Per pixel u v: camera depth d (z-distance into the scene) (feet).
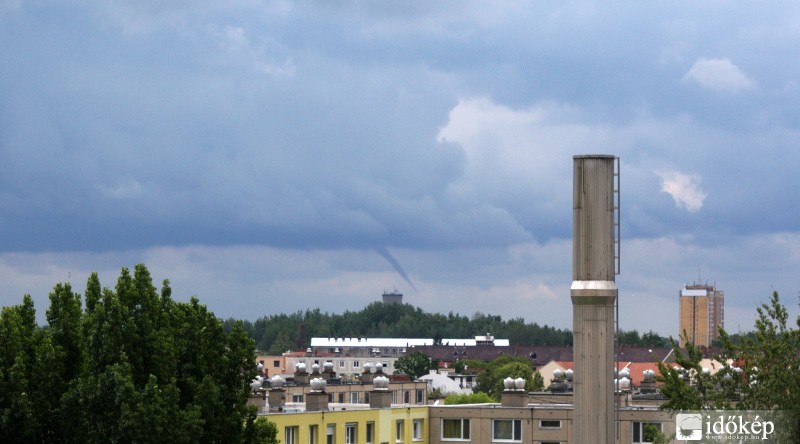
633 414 559.38
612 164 255.50
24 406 331.16
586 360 253.24
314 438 544.62
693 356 310.65
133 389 332.80
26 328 350.84
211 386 356.59
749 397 296.51
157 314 362.12
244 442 363.76
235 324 380.37
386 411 586.45
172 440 337.52
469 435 607.37
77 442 335.47
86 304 363.56
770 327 305.53
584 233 254.47
